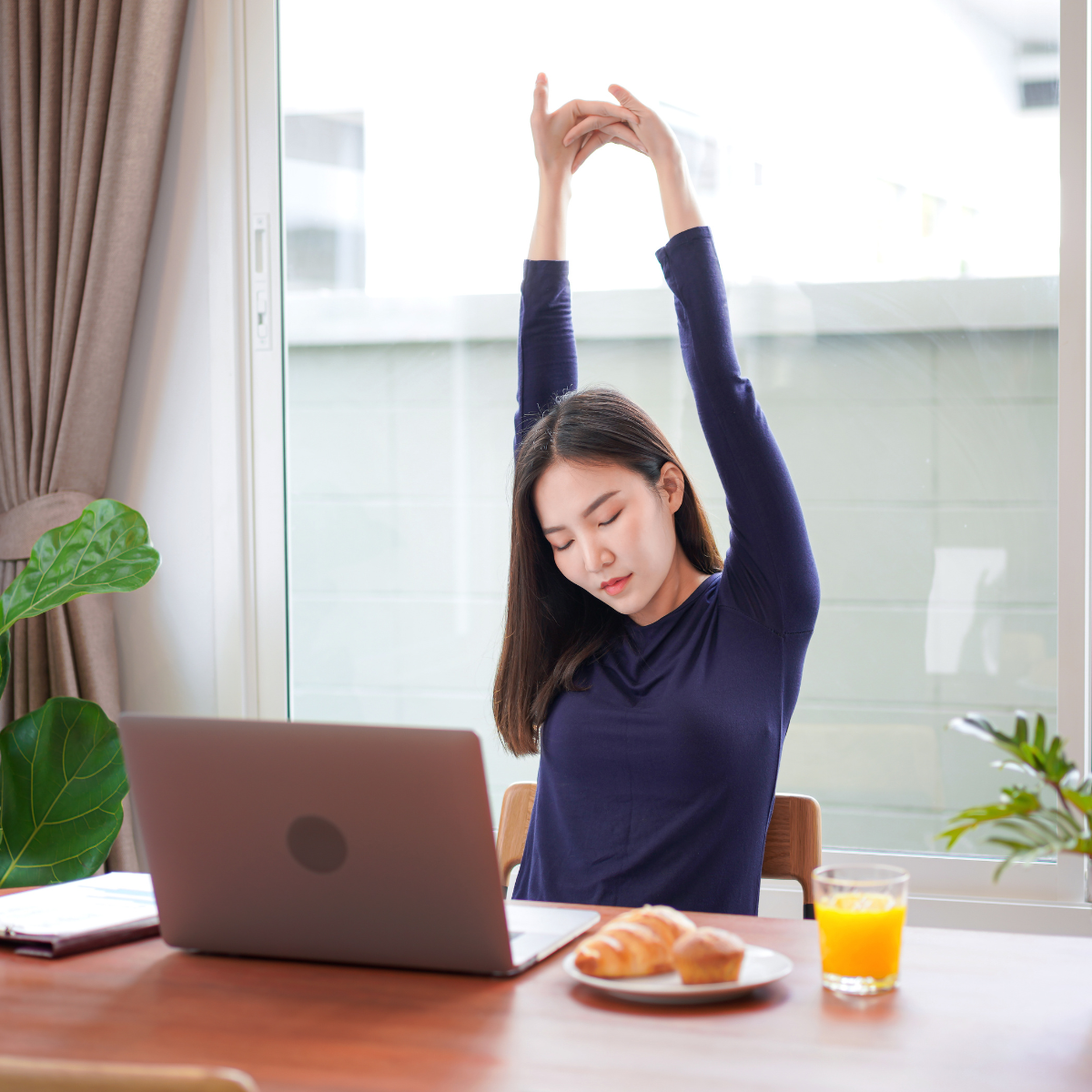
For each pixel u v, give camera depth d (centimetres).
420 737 89
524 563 152
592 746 144
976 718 87
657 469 147
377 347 222
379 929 95
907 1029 81
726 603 149
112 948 105
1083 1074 73
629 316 208
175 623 229
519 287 215
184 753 96
